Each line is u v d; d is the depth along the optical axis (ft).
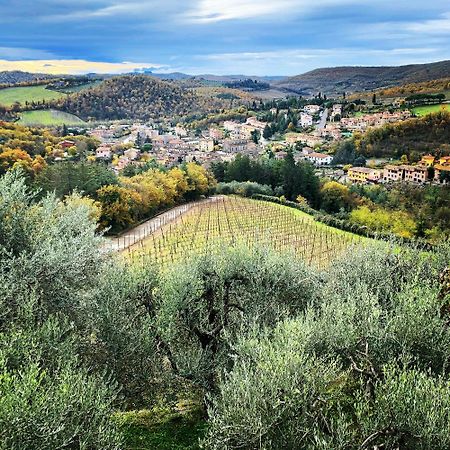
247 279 63.82
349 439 33.37
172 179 302.45
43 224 52.90
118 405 51.13
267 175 361.30
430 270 69.41
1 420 28.71
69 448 33.40
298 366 37.52
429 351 43.98
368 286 66.08
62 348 41.57
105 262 58.65
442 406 32.37
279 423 35.29
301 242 205.36
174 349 59.26
